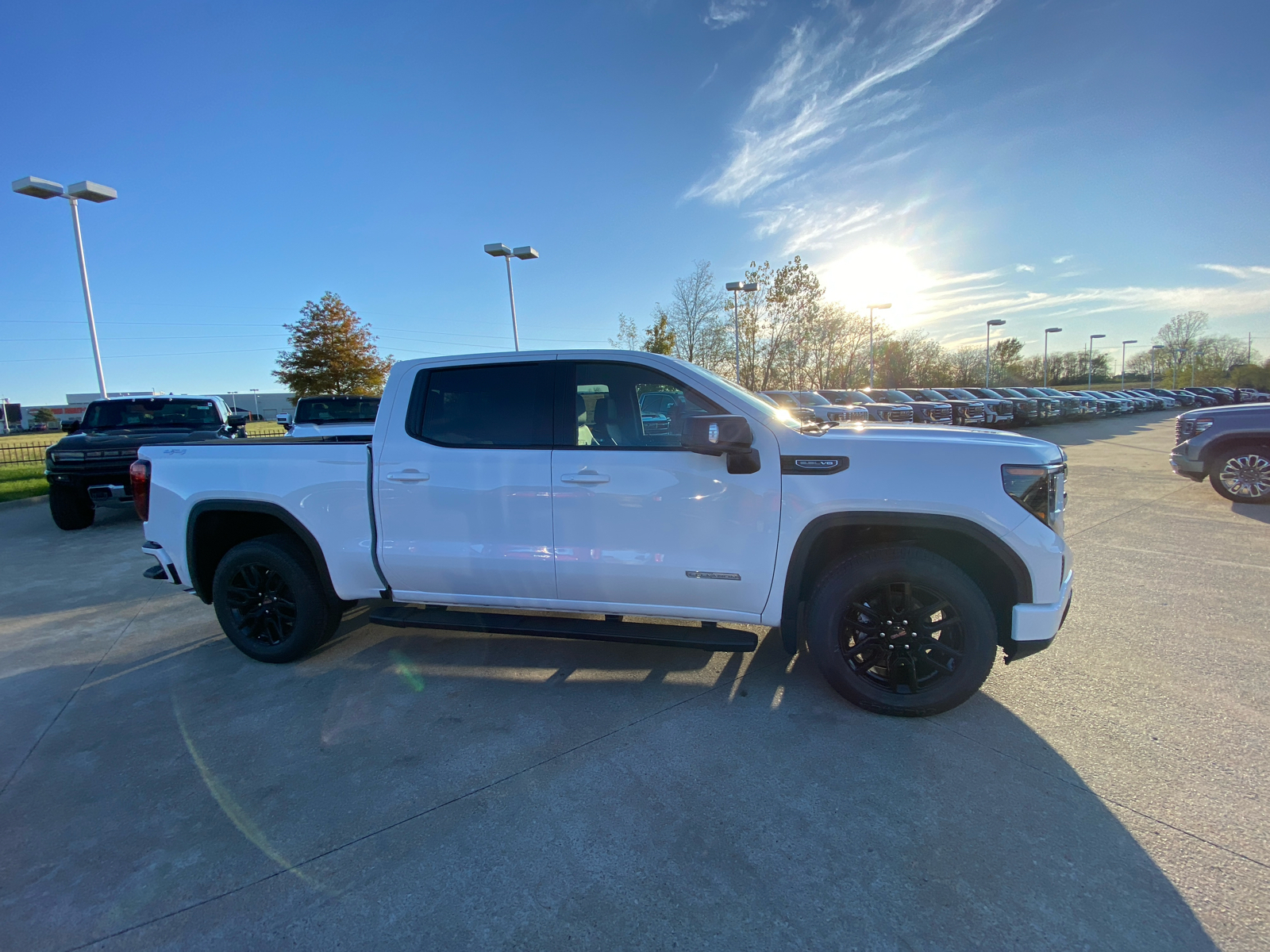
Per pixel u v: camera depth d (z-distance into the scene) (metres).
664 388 3.28
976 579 3.07
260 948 1.82
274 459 3.63
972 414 22.39
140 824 2.35
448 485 3.36
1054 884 1.97
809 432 3.09
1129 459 12.70
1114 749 2.69
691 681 3.42
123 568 6.18
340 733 2.97
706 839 2.21
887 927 1.83
